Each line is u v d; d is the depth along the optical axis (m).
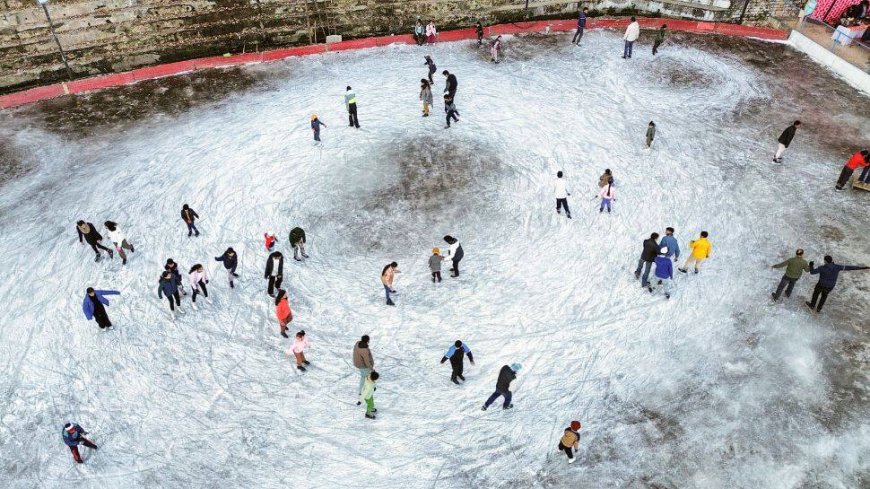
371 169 21.72
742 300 16.78
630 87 26.08
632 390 14.62
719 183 20.86
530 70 27.28
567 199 20.45
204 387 14.91
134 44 27.19
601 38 29.70
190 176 21.44
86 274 17.91
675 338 15.86
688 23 30.31
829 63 27.44
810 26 28.53
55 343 16.00
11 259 18.31
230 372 15.27
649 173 21.41
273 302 17.14
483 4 30.36
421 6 29.78
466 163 21.97
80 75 26.91
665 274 16.28
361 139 23.08
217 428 14.01
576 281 17.61
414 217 19.88
